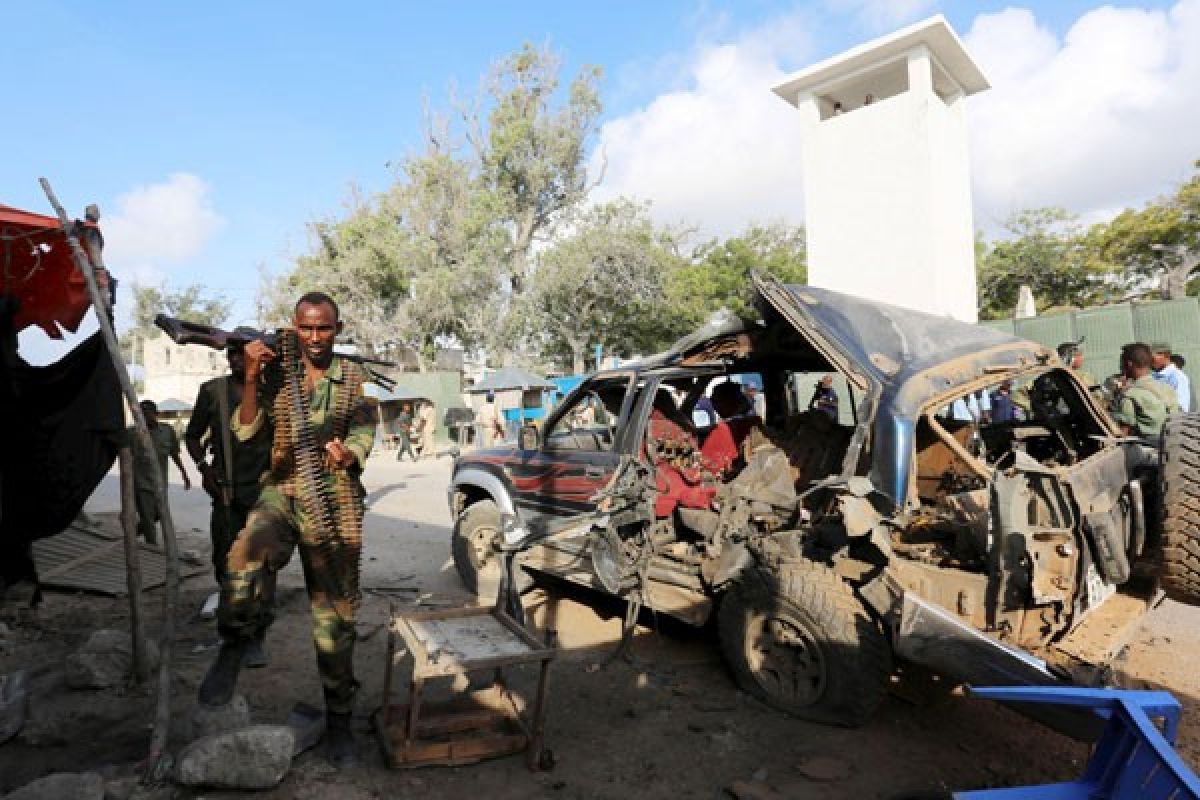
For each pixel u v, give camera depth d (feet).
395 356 112.37
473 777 9.82
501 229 107.04
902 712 11.75
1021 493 9.92
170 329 11.37
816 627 11.13
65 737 10.61
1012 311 96.12
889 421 10.95
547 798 9.39
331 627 9.73
